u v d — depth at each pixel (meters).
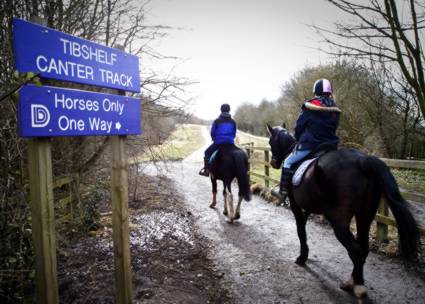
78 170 4.78
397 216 2.86
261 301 3.33
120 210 2.65
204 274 3.88
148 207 7.00
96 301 2.97
